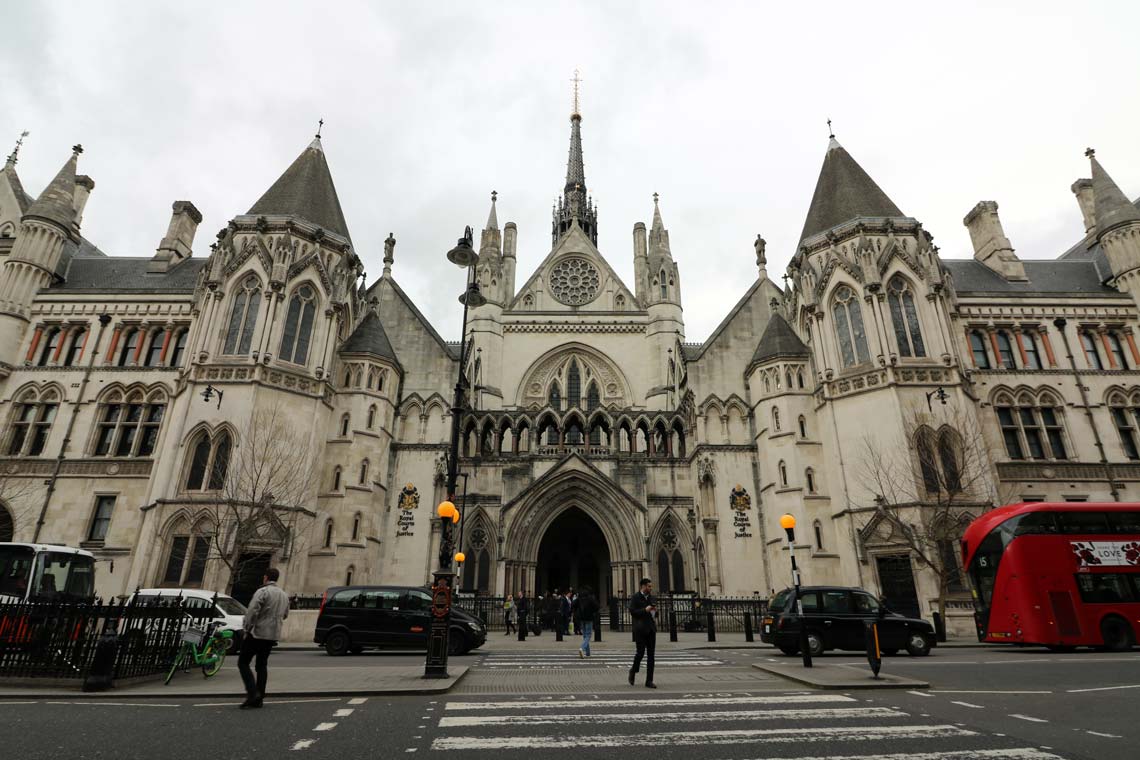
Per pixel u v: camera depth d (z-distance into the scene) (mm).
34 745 7977
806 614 20891
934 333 34156
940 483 29391
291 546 31344
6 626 13492
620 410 43625
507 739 8484
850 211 38406
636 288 55688
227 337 33969
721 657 20328
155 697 11859
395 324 44062
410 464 39531
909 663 18078
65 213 42875
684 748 8047
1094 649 22953
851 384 34625
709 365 42625
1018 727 9352
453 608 22109
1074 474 36625
